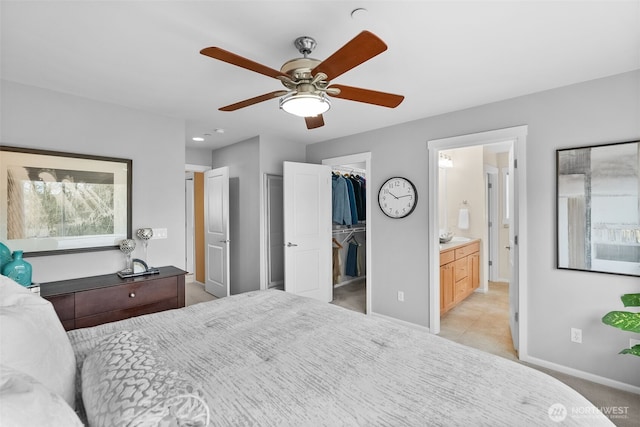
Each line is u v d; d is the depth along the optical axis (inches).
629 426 70.4
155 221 117.3
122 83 90.7
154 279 100.4
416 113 119.0
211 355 51.8
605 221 86.0
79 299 86.8
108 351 41.5
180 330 62.1
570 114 91.8
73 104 99.1
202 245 208.2
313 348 54.4
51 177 94.2
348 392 41.6
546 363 96.6
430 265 124.0
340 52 48.8
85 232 100.3
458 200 199.0
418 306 128.3
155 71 83.3
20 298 42.8
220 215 168.4
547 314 96.2
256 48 71.6
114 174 106.8
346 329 62.9
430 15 58.9
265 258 156.9
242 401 39.6
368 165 145.1
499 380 43.8
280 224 165.2
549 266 95.7
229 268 169.6
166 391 32.9
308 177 158.1
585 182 89.0
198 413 32.2
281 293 89.8
